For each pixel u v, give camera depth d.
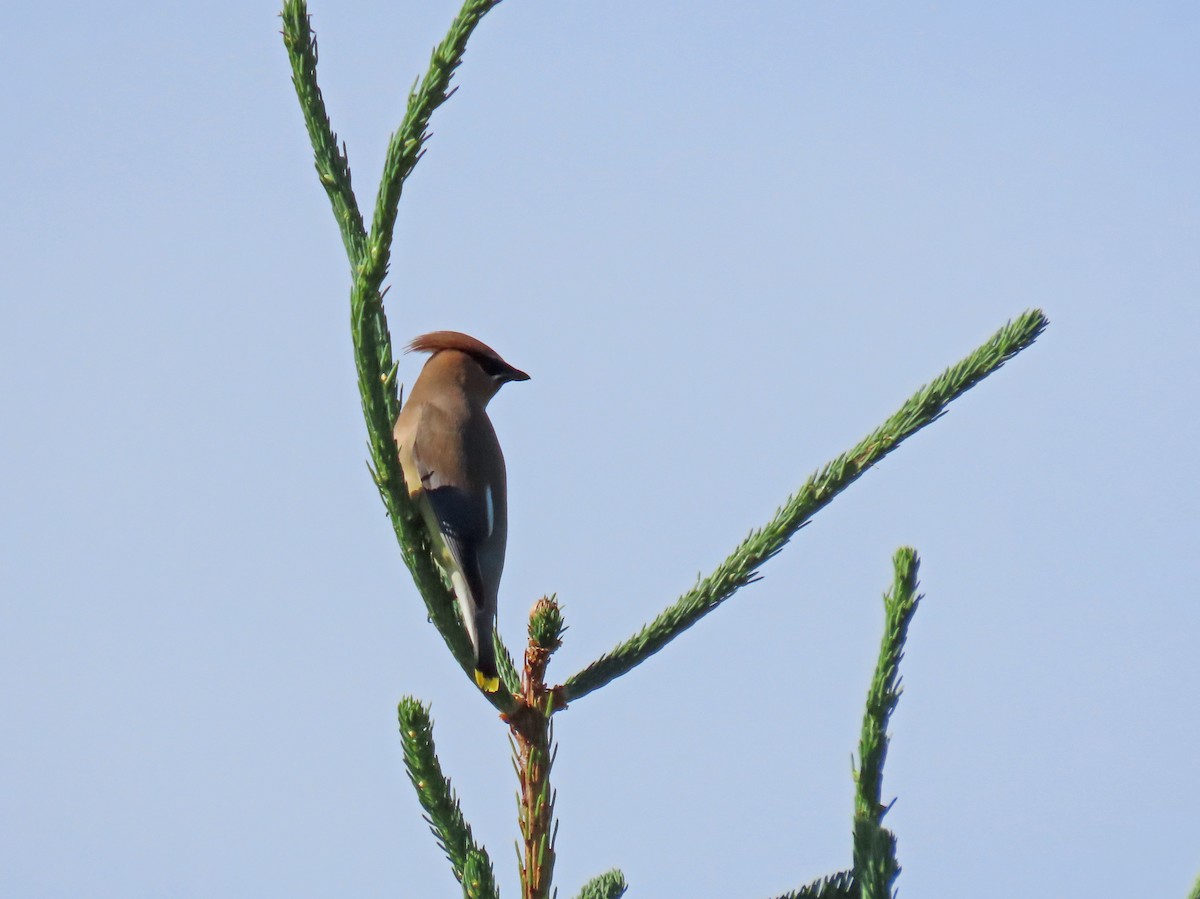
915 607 7.21
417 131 7.41
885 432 8.88
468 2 7.22
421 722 7.40
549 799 7.95
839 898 6.80
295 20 8.25
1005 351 8.92
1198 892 6.64
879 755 6.93
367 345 7.93
